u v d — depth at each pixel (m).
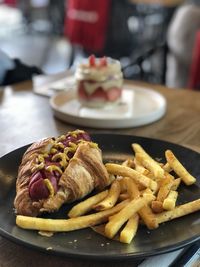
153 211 0.31
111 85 0.58
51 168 0.32
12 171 0.39
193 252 0.33
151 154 0.43
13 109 0.61
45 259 0.29
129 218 0.30
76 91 0.61
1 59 0.80
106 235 0.29
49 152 0.34
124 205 0.32
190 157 0.41
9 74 0.79
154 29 1.80
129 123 0.54
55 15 2.52
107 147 0.45
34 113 0.59
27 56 2.22
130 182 0.33
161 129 0.54
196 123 0.56
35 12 2.87
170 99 0.66
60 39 2.60
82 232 0.30
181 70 1.24
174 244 0.28
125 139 0.46
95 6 1.52
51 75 0.79
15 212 0.32
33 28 2.83
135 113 0.57
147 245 0.28
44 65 2.06
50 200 0.31
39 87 0.71
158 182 0.35
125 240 0.28
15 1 2.86
